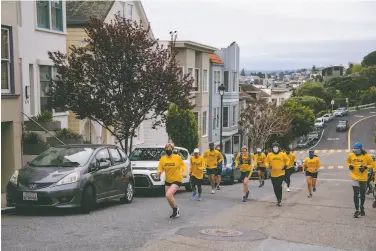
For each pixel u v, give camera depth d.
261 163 23.28
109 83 19.30
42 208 12.77
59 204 11.62
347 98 121.56
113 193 13.79
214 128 45.00
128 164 15.08
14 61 16.70
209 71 43.72
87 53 21.42
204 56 41.69
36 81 19.92
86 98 19.28
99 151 13.55
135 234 9.58
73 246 8.43
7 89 16.50
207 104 42.72
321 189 23.02
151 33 31.95
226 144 50.38
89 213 12.32
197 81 40.78
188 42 36.62
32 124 18.22
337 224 11.59
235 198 17.22
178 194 18.67
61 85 19.41
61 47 21.83
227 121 48.06
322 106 110.31
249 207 14.50
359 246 9.19
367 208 14.94
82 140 19.48
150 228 10.30
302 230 10.62
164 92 19.56
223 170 25.31
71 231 9.73
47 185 11.61
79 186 11.90
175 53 20.53
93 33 19.22
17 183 11.80
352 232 10.56
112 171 13.75
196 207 14.16
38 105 20.03
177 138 28.52
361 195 12.92
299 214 13.13
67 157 12.84
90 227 10.23
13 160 16.61
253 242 9.18
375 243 9.48
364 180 12.89
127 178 14.81
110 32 19.06
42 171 12.04
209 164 18.80
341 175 38.03
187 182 19.66
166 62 20.06
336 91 129.88
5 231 9.62
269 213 13.19
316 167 18.48
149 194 18.38
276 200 16.72
